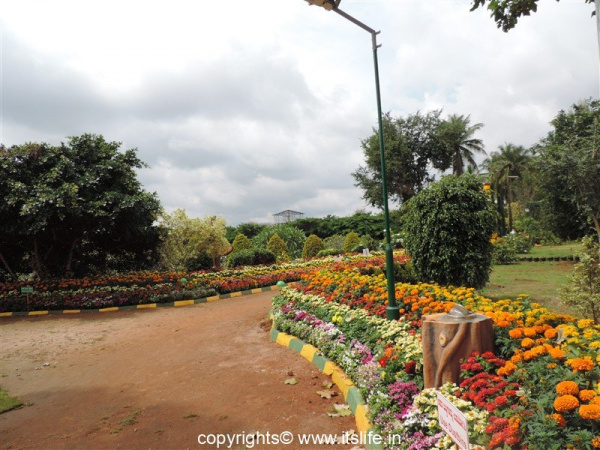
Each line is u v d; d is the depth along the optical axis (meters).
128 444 3.83
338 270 10.67
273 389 4.88
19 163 12.73
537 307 4.20
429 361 3.27
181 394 5.02
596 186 15.50
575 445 2.00
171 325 9.50
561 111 19.64
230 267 20.88
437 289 5.94
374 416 3.42
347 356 4.82
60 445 3.92
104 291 12.65
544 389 2.49
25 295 12.43
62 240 14.65
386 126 36.97
